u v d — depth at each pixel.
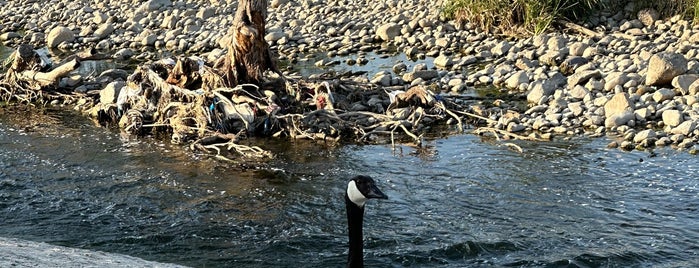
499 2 21.06
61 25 25.48
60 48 23.44
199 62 15.88
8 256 8.14
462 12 21.70
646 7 20.86
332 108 15.48
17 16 26.80
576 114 15.31
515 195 12.27
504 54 19.67
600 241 10.68
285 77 16.34
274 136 15.21
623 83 16.36
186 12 24.92
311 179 13.20
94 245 10.97
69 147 15.12
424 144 14.54
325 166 13.72
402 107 16.00
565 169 13.11
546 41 19.77
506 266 10.15
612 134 14.45
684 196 11.93
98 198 12.60
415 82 17.67
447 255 10.50
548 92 16.50
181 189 12.92
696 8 19.75
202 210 12.08
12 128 16.38
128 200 12.49
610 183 12.51
